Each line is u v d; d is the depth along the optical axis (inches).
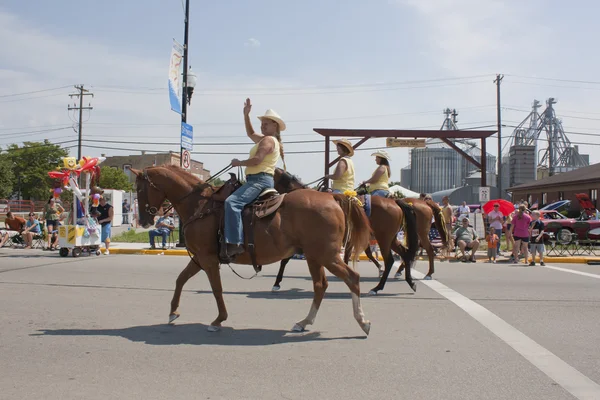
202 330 251.8
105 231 644.7
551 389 173.6
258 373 187.8
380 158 401.4
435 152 2488.9
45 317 277.0
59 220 696.4
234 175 254.7
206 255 247.1
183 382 177.5
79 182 695.7
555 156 2819.9
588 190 1320.1
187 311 296.0
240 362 200.8
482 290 381.4
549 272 505.4
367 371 190.7
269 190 248.2
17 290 362.3
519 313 295.9
